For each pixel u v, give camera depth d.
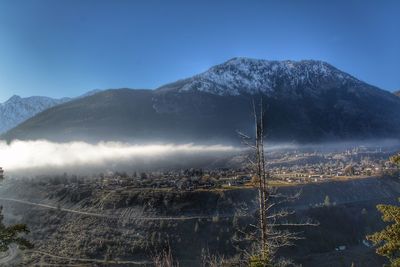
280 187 153.00
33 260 118.00
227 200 143.00
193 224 130.62
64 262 116.00
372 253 115.81
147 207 144.62
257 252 24.19
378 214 145.38
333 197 156.12
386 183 177.75
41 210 161.25
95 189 171.50
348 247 122.62
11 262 116.38
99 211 148.00
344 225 133.25
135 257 117.56
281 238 25.31
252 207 137.25
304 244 118.38
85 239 129.38
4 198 186.00
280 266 26.12
